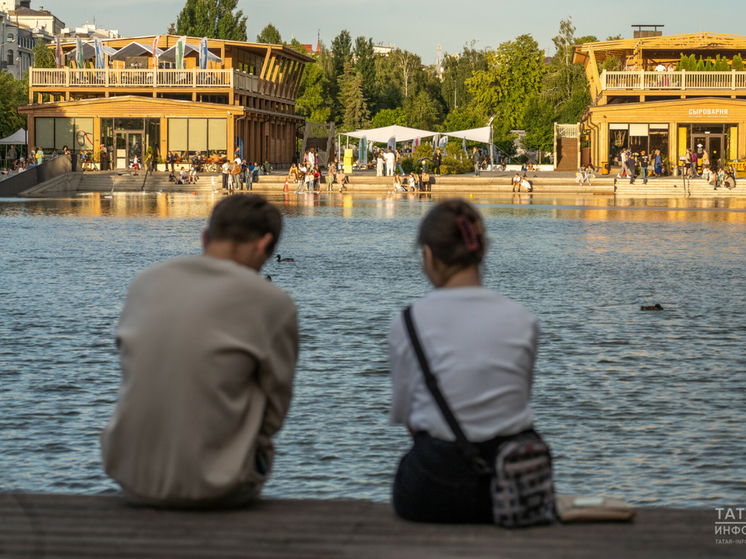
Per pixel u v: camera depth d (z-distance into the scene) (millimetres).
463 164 75312
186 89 65625
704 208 42531
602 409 8055
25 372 9391
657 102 64312
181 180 61406
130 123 64875
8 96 86562
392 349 3572
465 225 3557
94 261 19562
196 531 3361
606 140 65250
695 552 3172
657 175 63281
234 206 3809
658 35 72062
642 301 14383
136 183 60938
